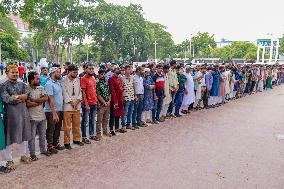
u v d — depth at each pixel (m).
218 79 14.52
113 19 50.62
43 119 6.71
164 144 7.96
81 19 48.75
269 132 9.62
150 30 67.50
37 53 76.50
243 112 13.31
